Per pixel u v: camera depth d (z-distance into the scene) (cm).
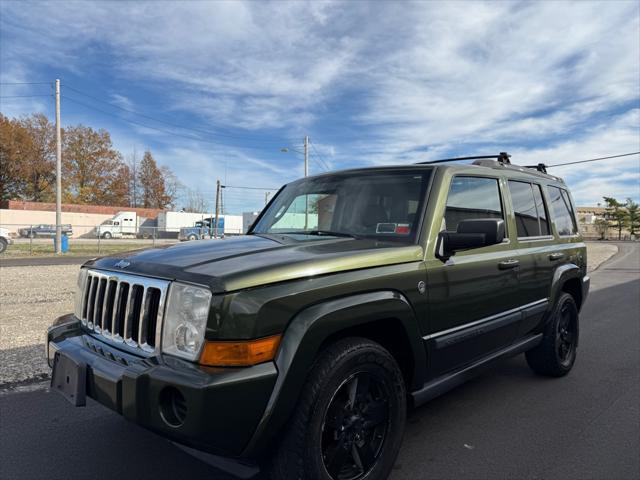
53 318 698
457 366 324
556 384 453
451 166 335
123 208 6475
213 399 194
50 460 300
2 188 6531
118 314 250
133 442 326
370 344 248
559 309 449
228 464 220
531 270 395
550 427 356
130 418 210
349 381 241
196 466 294
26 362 488
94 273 280
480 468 295
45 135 6662
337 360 230
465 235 287
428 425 360
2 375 450
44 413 374
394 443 261
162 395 204
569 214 509
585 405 400
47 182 6744
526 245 398
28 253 2245
